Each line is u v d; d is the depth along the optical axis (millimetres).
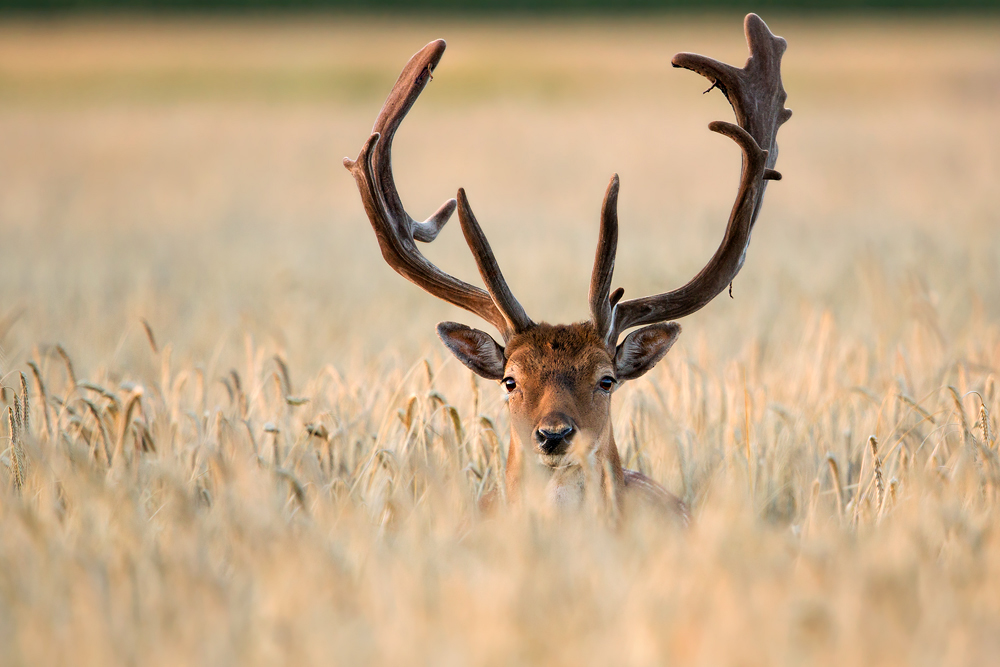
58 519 15812
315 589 13117
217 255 46938
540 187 69188
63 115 106375
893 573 12781
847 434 20531
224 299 35781
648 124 96938
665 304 18625
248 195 69562
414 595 12734
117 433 18641
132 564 13570
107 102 116812
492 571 13297
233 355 28047
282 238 52562
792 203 60406
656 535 14367
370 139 18938
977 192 60750
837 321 30375
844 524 16969
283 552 13594
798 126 92688
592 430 17188
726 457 19281
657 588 12656
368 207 19141
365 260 45000
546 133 93062
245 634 12070
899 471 18391
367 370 24156
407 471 18359
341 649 11641
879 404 20922
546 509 15555
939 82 116812
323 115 108812
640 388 21984
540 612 12305
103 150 86500
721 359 26734
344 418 21375
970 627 12148
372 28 190625
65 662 11703
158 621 12344
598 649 11609
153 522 16234
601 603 12555
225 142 92250
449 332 18797
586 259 42906
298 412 21672
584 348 17609
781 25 184875
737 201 18391
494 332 31078
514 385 17719
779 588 12750
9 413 17984
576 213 59219
